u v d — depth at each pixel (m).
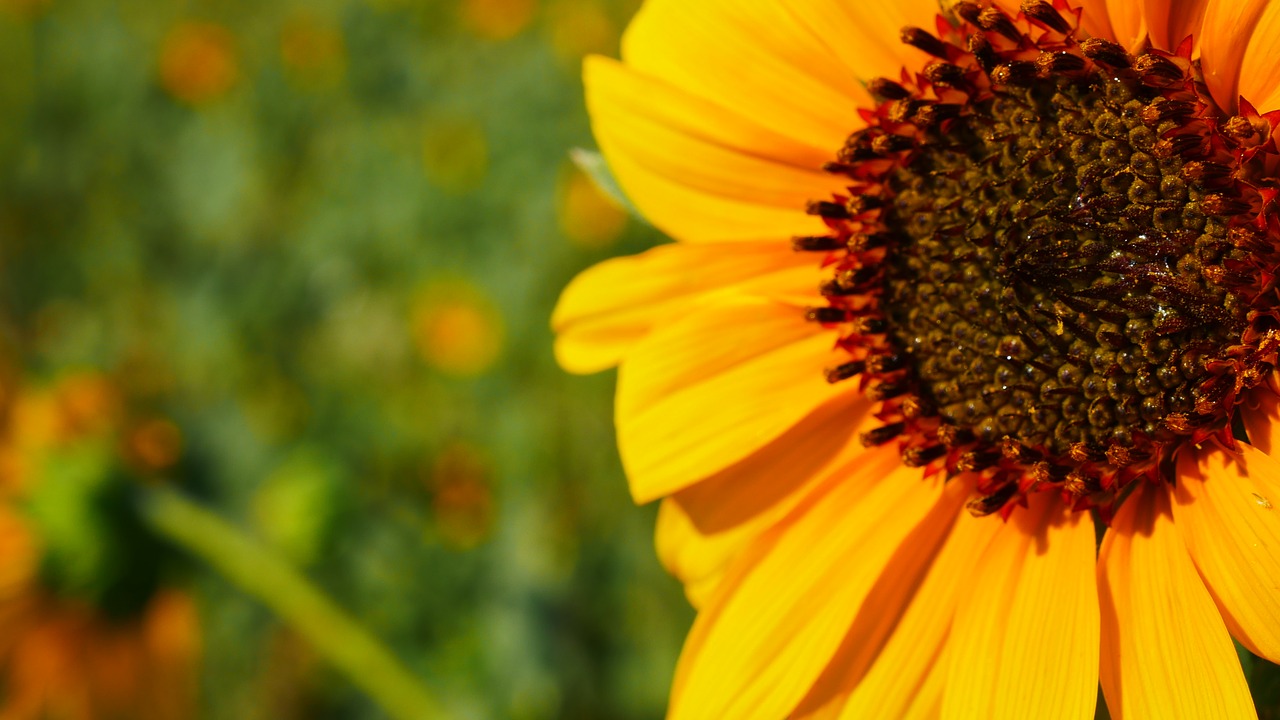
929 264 0.29
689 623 0.49
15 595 0.38
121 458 0.39
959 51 0.29
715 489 0.30
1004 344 0.28
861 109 0.29
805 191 0.30
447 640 0.48
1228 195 0.27
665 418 0.30
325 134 0.85
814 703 0.29
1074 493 0.28
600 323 0.30
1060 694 0.27
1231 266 0.27
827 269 0.30
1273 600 0.26
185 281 0.77
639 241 0.69
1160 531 0.28
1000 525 0.29
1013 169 0.28
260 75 0.89
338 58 0.87
